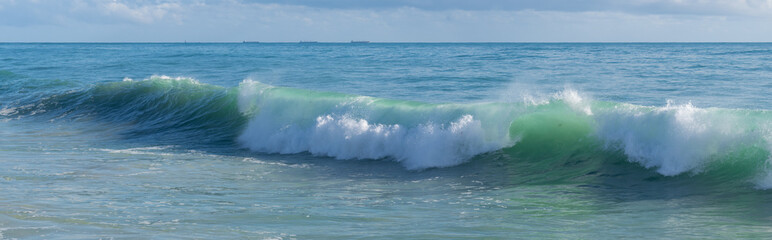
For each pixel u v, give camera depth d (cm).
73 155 1152
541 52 7075
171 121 1596
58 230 566
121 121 1659
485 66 3606
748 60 3950
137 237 545
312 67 3572
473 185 870
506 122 1063
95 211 666
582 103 1048
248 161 1116
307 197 786
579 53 6469
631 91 1988
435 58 5012
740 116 823
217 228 591
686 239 539
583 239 547
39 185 841
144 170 1000
